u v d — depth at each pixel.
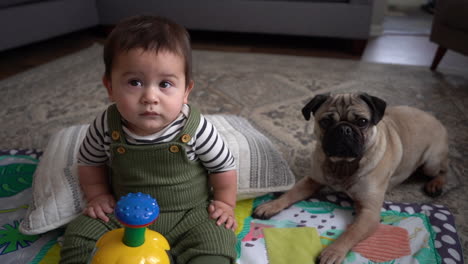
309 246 0.96
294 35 2.87
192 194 0.91
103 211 0.90
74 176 1.01
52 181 1.01
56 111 1.72
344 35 2.64
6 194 1.13
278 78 2.17
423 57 2.65
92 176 0.96
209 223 0.88
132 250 0.68
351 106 0.99
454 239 0.98
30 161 1.29
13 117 1.67
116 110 0.86
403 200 1.18
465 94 1.96
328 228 1.03
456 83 2.12
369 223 0.97
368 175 1.02
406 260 0.92
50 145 1.18
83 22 2.78
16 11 2.29
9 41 2.30
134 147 0.83
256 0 2.67
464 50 2.06
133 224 0.63
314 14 2.62
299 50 2.79
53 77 2.13
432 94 1.96
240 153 1.14
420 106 1.81
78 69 2.25
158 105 0.77
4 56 2.53
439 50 2.26
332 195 1.17
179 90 0.80
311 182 1.15
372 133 1.00
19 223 1.02
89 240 0.83
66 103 1.81
